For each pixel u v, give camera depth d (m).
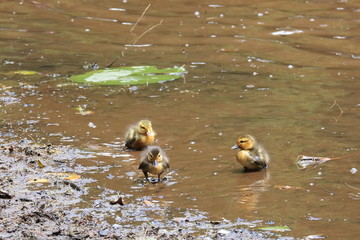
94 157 11.11
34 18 23.91
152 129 12.05
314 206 8.95
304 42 20.67
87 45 20.30
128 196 9.28
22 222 8.09
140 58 18.80
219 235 7.79
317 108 14.27
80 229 7.92
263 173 10.50
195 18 24.02
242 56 19.09
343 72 17.47
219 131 12.68
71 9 25.41
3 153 10.99
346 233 7.90
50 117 13.30
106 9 25.41
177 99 14.95
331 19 23.59
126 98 14.99
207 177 10.28
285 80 16.69
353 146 11.77
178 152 11.51
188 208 8.82
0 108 13.81
